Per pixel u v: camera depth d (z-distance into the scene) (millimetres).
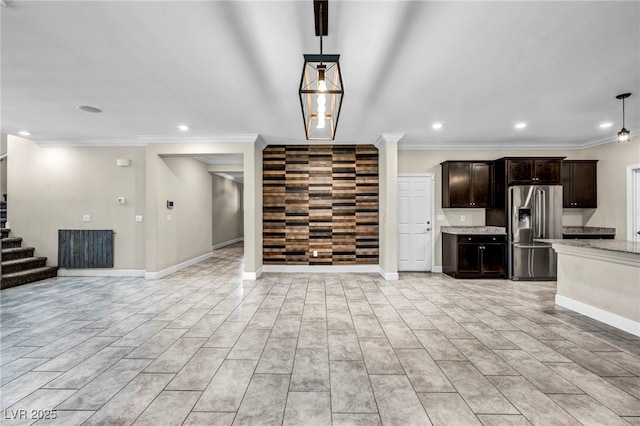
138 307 3605
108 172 5289
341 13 1854
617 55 2396
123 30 2045
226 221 10508
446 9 1827
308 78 2723
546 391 1934
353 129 4570
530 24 1986
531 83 2918
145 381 2047
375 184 5586
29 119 4027
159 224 5117
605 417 1686
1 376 2104
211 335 2797
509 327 2986
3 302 3811
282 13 1861
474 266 5066
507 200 5055
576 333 2838
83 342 2646
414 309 3529
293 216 5566
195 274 5465
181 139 4977
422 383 2027
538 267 4945
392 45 2229
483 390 1947
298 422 1659
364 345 2590
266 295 4102
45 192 5320
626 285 2881
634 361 2312
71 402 1821
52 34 2088
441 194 5656
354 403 1821
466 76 2754
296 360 2334
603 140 5125
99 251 5258
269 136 5000
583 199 5270
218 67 2566
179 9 1821
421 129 4574
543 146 5555
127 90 3055
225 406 1790
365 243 5582
